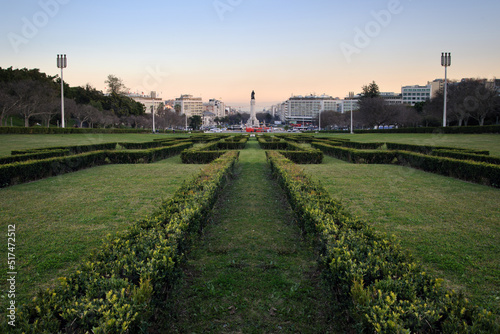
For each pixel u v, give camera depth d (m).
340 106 185.88
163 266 3.94
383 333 2.76
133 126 96.19
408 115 79.00
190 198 7.19
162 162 21.52
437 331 2.84
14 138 38.88
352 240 4.71
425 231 7.36
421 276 3.59
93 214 8.76
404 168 18.19
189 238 5.68
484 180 13.30
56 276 5.27
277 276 5.32
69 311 2.90
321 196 7.73
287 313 4.32
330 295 4.36
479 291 4.74
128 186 12.77
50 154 17.97
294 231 7.43
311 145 33.84
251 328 4.03
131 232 5.04
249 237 7.05
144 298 3.25
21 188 12.31
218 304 4.54
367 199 10.54
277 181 12.85
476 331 2.62
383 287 3.37
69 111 65.44
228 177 13.49
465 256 5.94
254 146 38.03
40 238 6.93
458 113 56.25
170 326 4.04
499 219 8.26
